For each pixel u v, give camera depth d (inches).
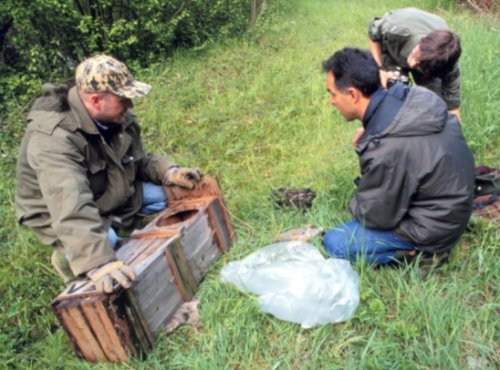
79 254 85.7
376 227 99.1
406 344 83.6
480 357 81.6
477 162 132.7
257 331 90.6
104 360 88.2
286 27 306.7
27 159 96.9
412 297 90.8
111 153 104.2
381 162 89.8
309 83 207.6
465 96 158.1
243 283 98.9
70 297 84.4
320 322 89.4
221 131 178.2
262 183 140.8
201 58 258.5
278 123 177.9
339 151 154.2
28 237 131.4
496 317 87.1
